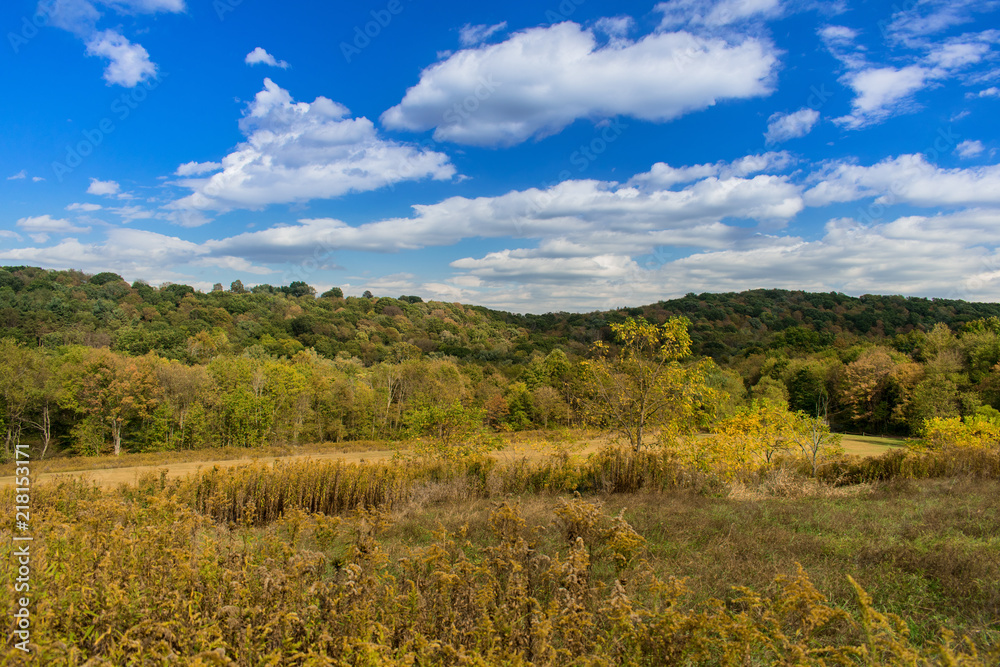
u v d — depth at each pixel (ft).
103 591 12.11
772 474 44.11
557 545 21.67
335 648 10.68
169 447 121.80
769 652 12.41
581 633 11.60
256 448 121.80
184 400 128.06
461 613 12.80
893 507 28.91
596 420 51.93
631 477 42.19
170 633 10.46
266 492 36.47
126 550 14.84
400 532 26.55
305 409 138.92
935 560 18.08
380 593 13.70
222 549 16.42
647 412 50.24
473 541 23.94
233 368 137.08
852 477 45.01
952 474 43.34
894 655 11.28
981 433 57.26
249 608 11.53
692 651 11.18
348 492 38.06
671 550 21.59
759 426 50.78
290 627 11.21
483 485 43.42
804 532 24.03
